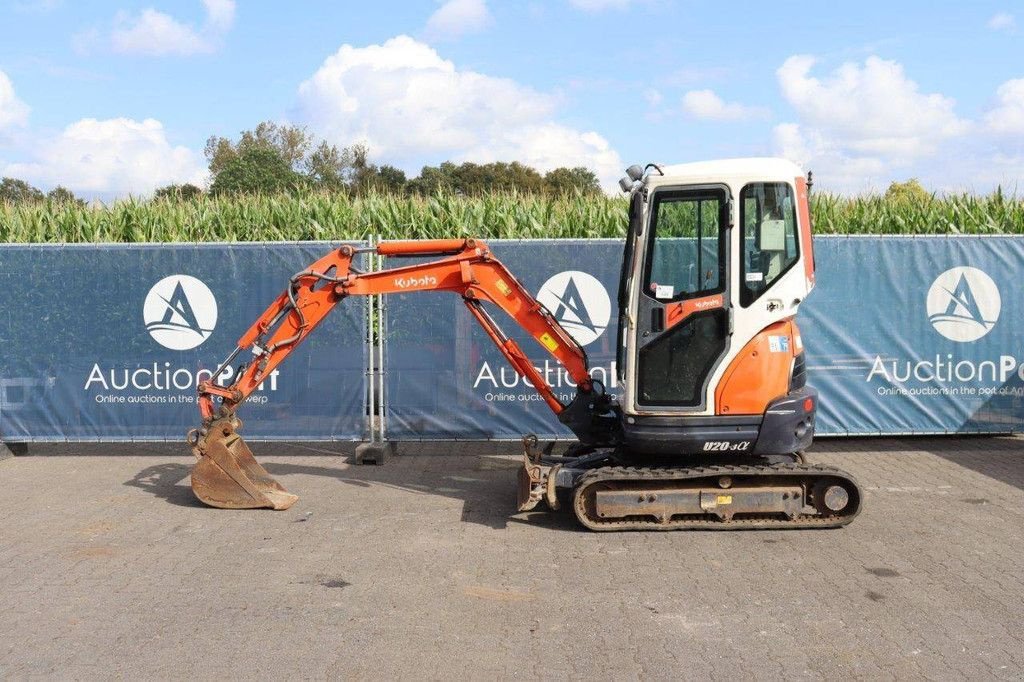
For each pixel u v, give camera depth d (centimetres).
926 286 973
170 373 973
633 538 677
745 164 679
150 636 499
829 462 929
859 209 1442
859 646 479
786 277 674
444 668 457
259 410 967
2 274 962
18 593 567
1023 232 1365
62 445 1059
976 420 986
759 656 468
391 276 773
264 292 964
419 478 881
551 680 443
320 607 541
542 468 718
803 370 718
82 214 1441
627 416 695
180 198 1510
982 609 528
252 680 445
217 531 700
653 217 681
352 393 966
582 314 967
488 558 632
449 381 970
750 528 693
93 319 968
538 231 1356
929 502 770
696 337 683
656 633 499
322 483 861
